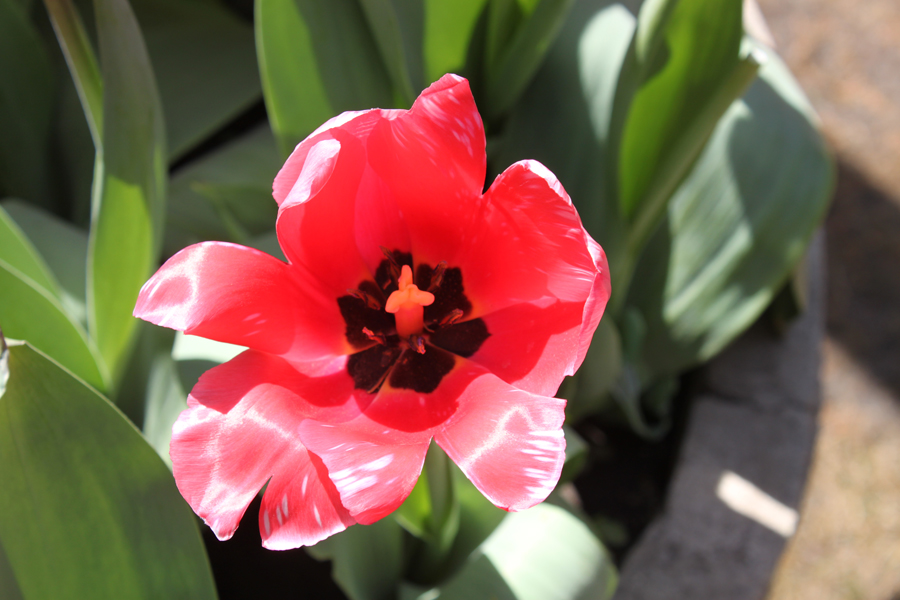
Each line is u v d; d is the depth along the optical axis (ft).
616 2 1.34
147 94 0.94
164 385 1.13
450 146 0.75
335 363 0.82
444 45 1.19
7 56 1.34
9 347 0.77
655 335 1.43
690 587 1.30
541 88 1.34
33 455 0.81
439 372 0.82
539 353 0.78
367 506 0.68
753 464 1.42
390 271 0.87
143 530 0.86
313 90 1.04
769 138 1.39
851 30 3.05
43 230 1.24
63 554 0.83
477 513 1.08
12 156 1.41
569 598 1.05
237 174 1.39
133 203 0.98
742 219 1.39
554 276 0.78
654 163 1.06
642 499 1.46
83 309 1.19
